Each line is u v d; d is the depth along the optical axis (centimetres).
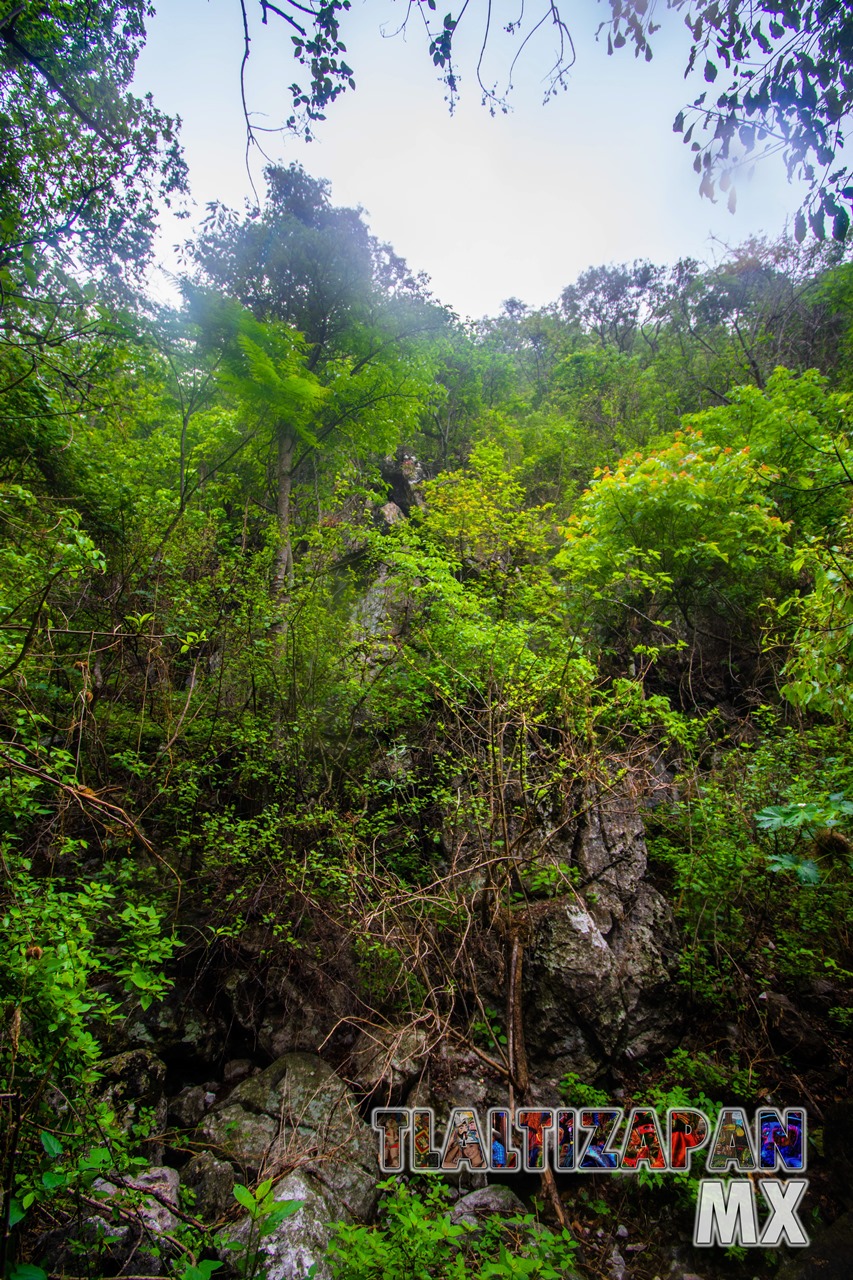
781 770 456
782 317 1343
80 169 509
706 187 239
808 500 755
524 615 741
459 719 468
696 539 712
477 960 431
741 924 448
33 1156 199
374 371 829
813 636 351
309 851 439
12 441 534
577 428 1459
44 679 395
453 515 916
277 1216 171
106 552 619
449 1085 392
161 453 877
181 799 454
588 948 440
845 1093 395
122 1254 236
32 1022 208
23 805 315
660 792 543
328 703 581
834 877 402
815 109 209
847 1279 306
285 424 824
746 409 874
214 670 571
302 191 907
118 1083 347
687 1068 402
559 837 476
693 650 670
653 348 1820
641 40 222
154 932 290
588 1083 405
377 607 788
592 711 433
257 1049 435
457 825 443
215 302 705
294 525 867
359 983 448
